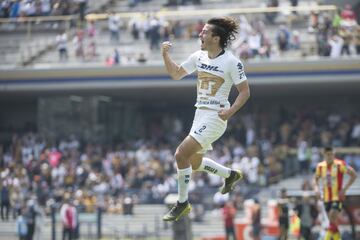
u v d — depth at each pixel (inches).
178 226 3393.2
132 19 5497.1
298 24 5339.6
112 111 5861.2
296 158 4680.1
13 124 6279.5
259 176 4471.0
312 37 5236.2
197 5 5689.0
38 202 4345.5
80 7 5516.7
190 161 1401.3
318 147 4923.7
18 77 5442.9
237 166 4510.3
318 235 3166.8
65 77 5388.8
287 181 4532.5
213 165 1418.6
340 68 5068.9
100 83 5349.4
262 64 5103.3
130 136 6003.9
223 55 1358.3
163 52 1395.2
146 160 4822.8
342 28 5132.9
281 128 5088.6
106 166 4790.8
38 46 5605.3
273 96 5890.8
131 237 4087.1
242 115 5846.5
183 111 6195.9
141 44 5492.1
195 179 4493.1
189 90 5541.3
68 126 5625.0
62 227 3885.3
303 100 5949.8
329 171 2305.6
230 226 3617.1
